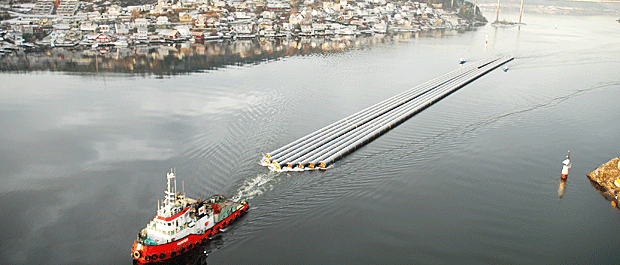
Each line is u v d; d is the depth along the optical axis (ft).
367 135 377.50
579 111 451.94
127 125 407.85
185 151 344.08
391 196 278.05
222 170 308.81
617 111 450.71
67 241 233.35
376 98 517.55
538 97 509.76
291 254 220.23
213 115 433.89
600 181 296.51
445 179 301.84
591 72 652.48
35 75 618.03
